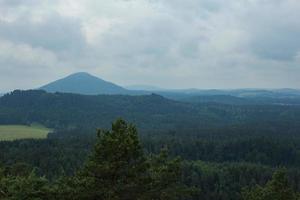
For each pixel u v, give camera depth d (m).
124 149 19.47
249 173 111.88
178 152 138.12
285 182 31.91
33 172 21.33
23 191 19.69
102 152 19.77
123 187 19.28
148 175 20.09
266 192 31.89
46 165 88.56
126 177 19.64
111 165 19.14
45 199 19.75
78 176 19.94
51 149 107.56
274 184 31.81
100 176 19.64
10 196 20.17
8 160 88.50
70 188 19.45
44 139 131.75
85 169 19.78
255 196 32.91
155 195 20.03
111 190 19.05
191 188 20.86
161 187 20.11
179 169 20.77
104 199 19.11
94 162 19.58
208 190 101.06
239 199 99.81
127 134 20.41
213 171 112.00
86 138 130.75
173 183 20.50
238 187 103.81
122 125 20.95
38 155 97.19
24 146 112.94
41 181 20.33
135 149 19.97
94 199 19.48
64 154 100.81
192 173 106.38
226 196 99.88
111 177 19.69
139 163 20.11
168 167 20.45
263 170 114.19
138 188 19.80
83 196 19.19
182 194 20.48
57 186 20.00
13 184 20.72
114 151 19.47
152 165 21.25
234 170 113.38
